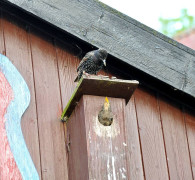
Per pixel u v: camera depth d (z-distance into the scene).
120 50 7.71
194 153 7.96
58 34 7.84
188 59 7.99
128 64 7.71
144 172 7.45
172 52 7.93
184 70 7.92
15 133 6.88
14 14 7.81
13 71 7.35
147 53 7.80
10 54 7.52
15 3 7.40
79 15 7.66
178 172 7.69
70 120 7.11
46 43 7.83
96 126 6.60
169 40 7.96
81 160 6.54
